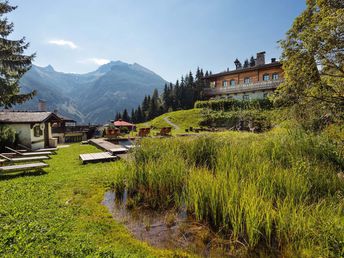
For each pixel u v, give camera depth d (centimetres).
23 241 329
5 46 1852
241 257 319
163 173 556
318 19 716
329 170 569
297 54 730
